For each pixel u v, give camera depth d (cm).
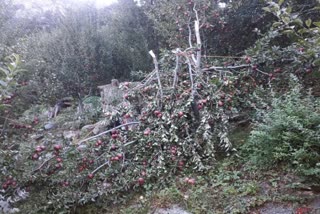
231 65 323
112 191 215
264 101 258
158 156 230
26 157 220
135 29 519
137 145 240
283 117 204
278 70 289
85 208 215
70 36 475
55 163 222
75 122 412
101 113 402
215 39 410
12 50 334
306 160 186
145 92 272
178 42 412
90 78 476
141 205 206
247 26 393
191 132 245
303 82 284
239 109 269
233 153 237
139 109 272
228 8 397
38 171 218
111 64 496
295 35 233
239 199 188
